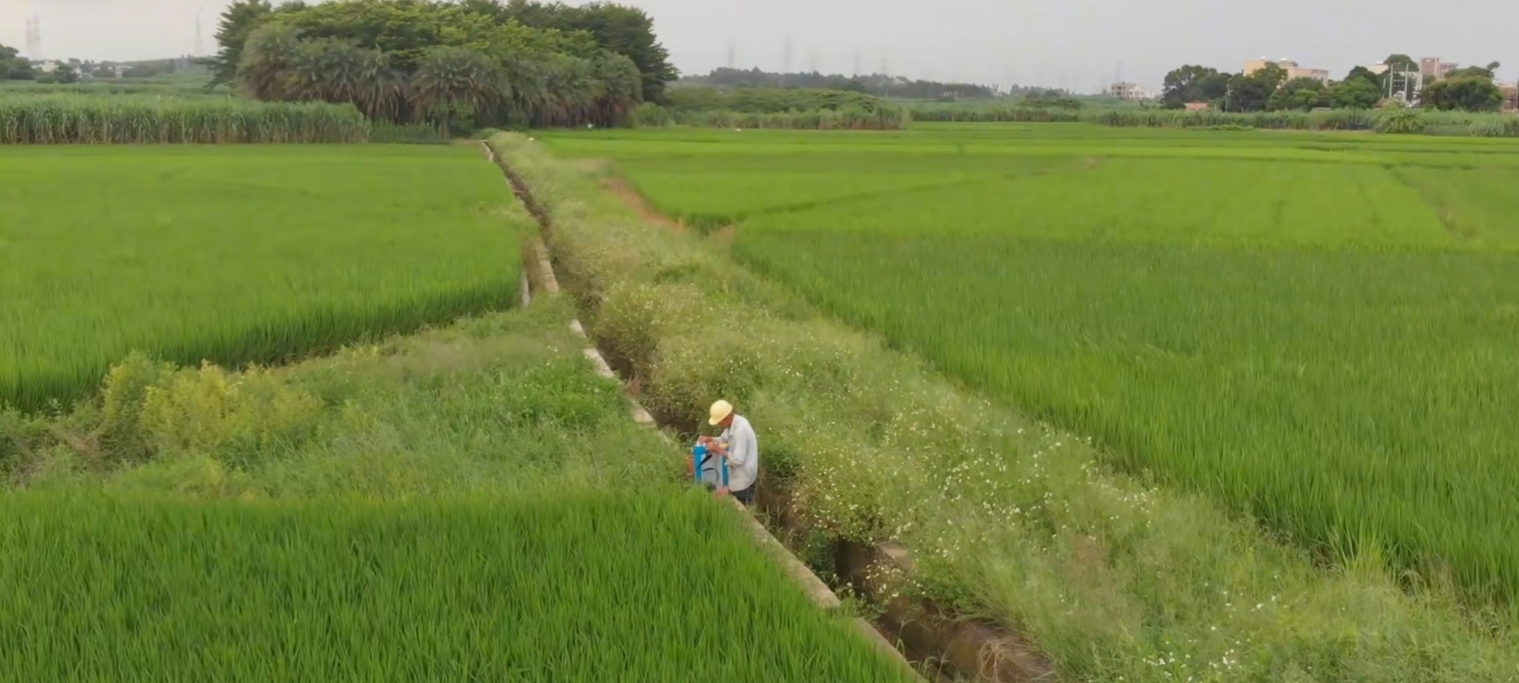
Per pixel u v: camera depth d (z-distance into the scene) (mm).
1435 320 13000
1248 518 6992
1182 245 20578
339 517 6430
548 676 4859
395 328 13000
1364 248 20406
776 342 11273
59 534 6117
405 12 80500
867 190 31906
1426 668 5059
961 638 6188
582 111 85125
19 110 53594
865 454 8078
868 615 6836
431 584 5629
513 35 88188
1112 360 10859
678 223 25344
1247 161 45906
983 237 21688
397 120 75562
